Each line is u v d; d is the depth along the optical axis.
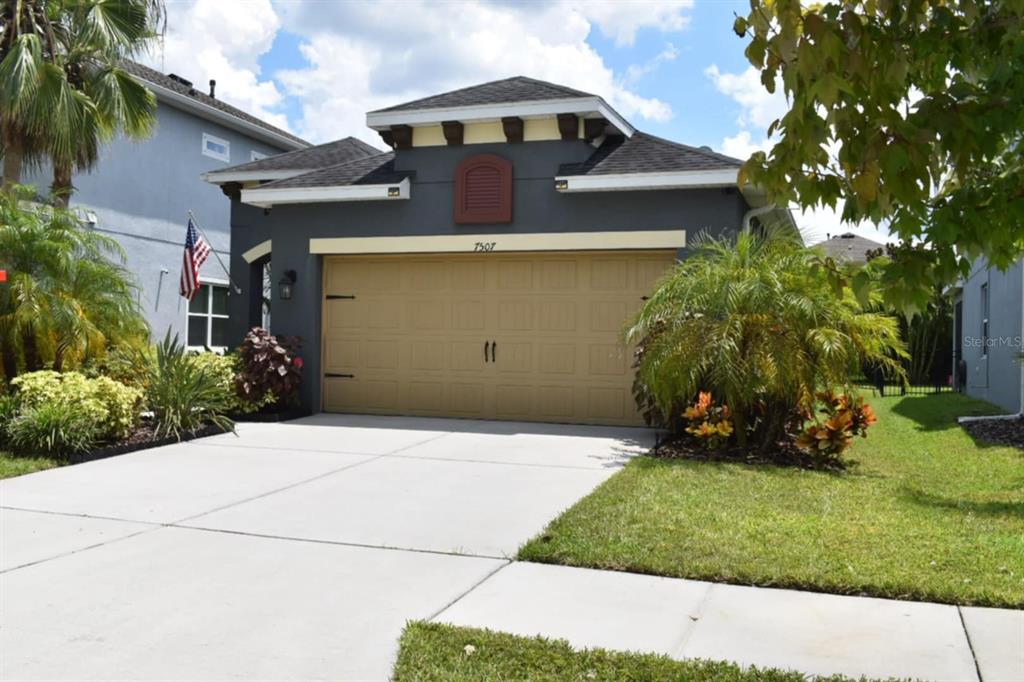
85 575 5.13
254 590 4.87
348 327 13.21
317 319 13.16
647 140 12.46
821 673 3.72
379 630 4.27
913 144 2.27
